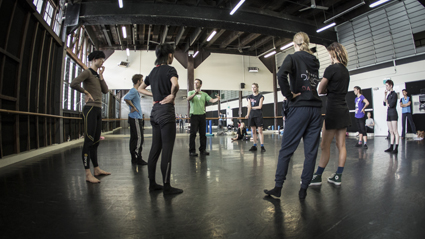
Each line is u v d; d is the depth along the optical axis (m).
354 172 2.53
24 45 4.04
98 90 2.47
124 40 11.36
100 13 6.46
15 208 1.51
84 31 8.61
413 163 2.97
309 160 1.68
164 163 1.83
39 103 4.78
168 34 10.95
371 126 8.59
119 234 1.14
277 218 1.33
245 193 1.83
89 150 2.29
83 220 1.32
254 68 13.00
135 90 3.24
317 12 8.73
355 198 1.67
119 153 4.43
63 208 1.51
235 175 2.47
